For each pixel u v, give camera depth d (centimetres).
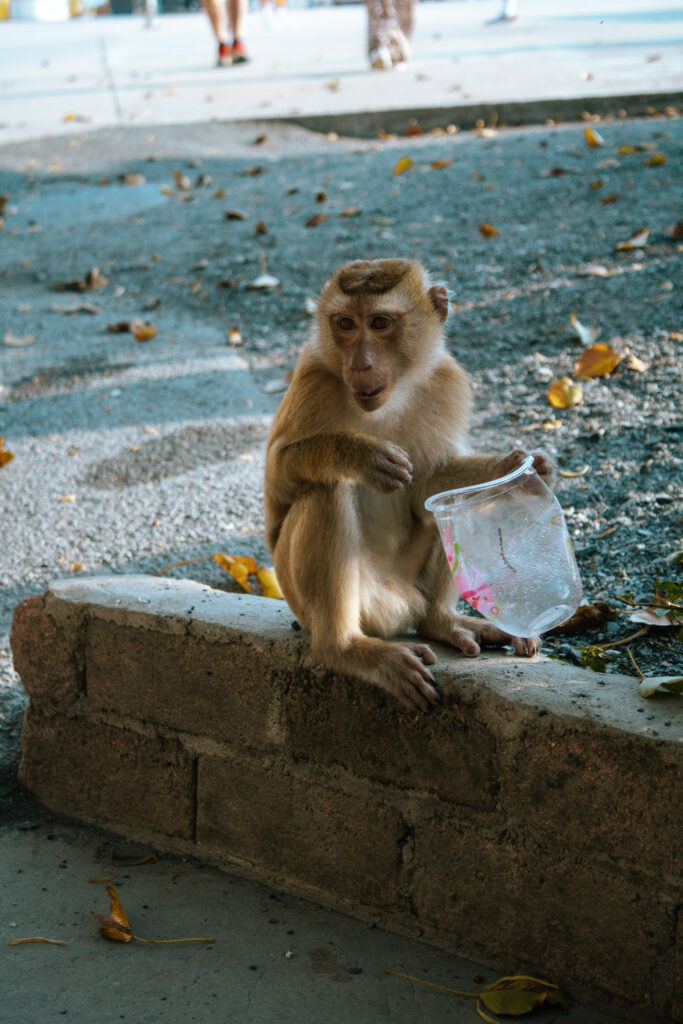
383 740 308
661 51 1578
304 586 311
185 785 356
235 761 343
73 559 491
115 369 736
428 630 341
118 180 1188
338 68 1678
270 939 315
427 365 347
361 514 339
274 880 342
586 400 564
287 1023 281
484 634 334
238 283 859
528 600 290
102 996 293
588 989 282
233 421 635
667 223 792
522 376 614
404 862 312
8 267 978
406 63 1625
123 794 370
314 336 346
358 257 855
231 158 1228
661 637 359
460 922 304
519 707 279
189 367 727
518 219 874
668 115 1188
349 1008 285
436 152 1141
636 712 269
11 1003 291
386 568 348
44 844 367
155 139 1312
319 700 319
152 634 348
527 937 291
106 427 641
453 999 287
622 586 392
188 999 291
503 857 291
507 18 2208
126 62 2064
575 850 277
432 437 353
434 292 350
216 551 489
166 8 3931
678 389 552
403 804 309
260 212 1025
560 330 661
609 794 267
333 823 325
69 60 2208
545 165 1012
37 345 797
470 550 292
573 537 434
